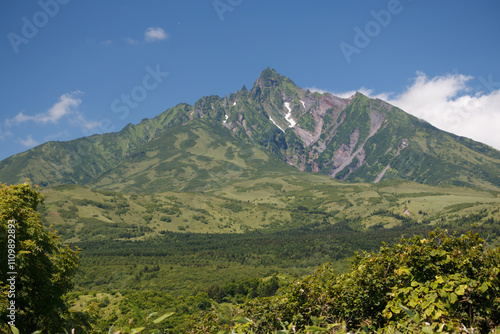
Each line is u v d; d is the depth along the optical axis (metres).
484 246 5.61
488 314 4.72
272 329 6.03
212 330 6.67
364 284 6.30
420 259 5.68
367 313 6.12
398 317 5.12
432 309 4.67
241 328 3.75
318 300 6.48
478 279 5.00
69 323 12.70
